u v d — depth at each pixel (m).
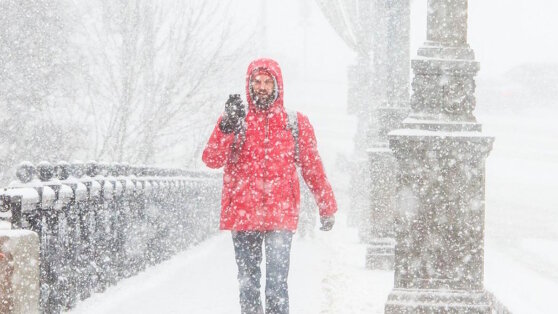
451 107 10.97
